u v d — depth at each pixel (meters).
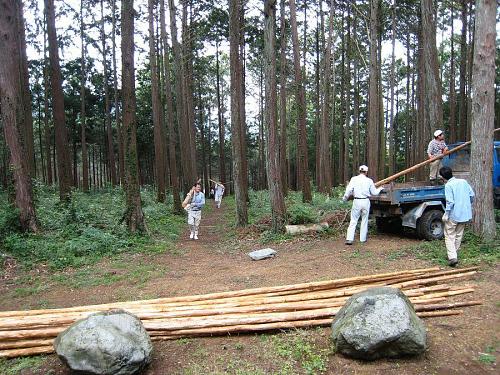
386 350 3.94
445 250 7.88
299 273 7.37
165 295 6.44
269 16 12.09
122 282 7.41
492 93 8.12
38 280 7.59
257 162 58.06
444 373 3.77
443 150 10.56
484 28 8.05
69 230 10.98
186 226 16.48
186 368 3.98
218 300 5.49
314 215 12.24
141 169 49.59
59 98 14.84
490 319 4.85
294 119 40.00
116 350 3.63
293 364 3.99
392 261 7.67
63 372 3.97
